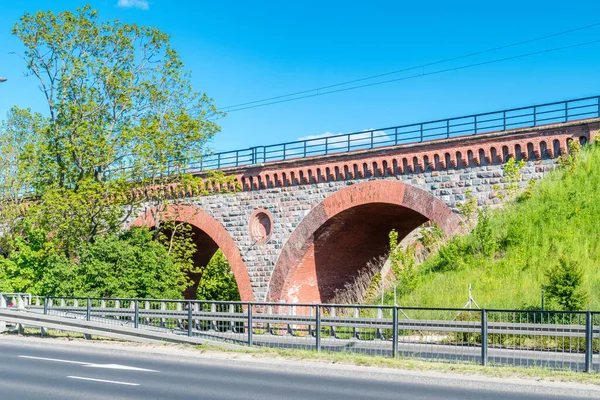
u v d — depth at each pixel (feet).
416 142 102.37
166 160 119.85
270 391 41.34
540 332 50.42
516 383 41.78
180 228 143.54
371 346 59.36
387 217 119.44
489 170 95.40
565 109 90.33
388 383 44.88
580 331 50.57
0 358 59.16
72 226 118.11
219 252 199.93
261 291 122.31
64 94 120.37
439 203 99.35
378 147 106.52
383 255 133.69
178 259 126.62
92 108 118.93
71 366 53.52
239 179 126.72
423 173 101.65
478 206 95.91
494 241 90.99
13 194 150.41
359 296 121.08
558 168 90.94
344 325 61.77
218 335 67.05
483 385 42.70
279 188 120.88
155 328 72.84
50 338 76.38
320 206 114.21
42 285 119.55
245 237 125.39
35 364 54.75
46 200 115.34
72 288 106.42
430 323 55.77
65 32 119.96
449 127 100.01
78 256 117.08
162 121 122.72
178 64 126.52
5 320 80.74
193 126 120.57
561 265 72.95
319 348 57.47
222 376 48.26
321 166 113.91
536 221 89.40
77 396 39.34
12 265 124.77
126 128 118.52
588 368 45.19
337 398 38.73
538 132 91.86
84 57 121.39
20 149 151.02
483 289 83.10
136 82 125.18
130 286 107.86
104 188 115.75
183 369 52.34
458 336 64.80
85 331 73.15
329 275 125.29
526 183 92.79
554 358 50.16
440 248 97.35
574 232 85.35
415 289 92.38
